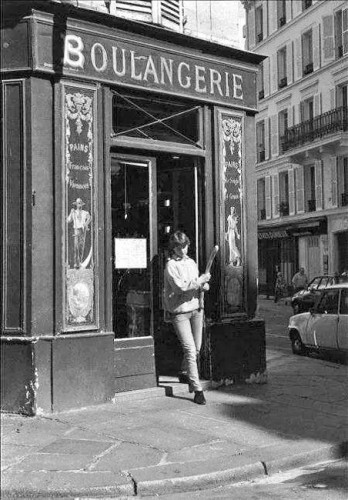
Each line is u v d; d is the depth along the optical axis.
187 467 4.95
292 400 7.25
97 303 6.92
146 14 7.68
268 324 16.05
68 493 4.55
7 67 6.56
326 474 5.09
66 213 6.73
